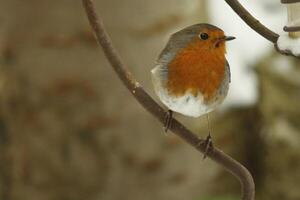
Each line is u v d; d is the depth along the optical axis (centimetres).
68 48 1059
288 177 1291
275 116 1300
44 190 1095
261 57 1327
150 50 1073
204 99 786
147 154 1088
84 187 1087
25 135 1091
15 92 1082
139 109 1078
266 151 1306
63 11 1052
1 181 1107
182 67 779
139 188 1093
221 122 1314
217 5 1396
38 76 1071
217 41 782
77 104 1071
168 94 789
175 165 1105
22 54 1069
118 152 1082
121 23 1065
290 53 648
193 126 1259
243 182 675
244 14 714
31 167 1093
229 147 1313
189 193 1133
